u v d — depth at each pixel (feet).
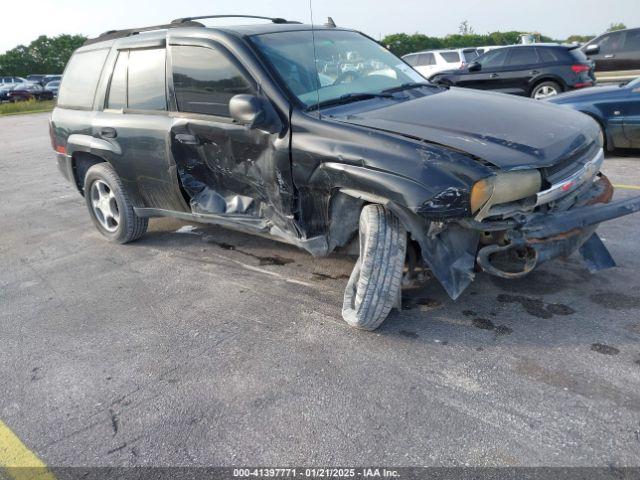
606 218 9.69
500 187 9.09
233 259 15.17
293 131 10.98
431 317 11.13
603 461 7.23
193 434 8.36
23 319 12.62
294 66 12.08
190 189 13.85
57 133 17.25
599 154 11.31
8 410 9.31
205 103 12.71
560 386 8.73
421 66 59.36
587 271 12.50
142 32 15.08
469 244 9.84
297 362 9.97
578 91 24.63
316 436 8.09
